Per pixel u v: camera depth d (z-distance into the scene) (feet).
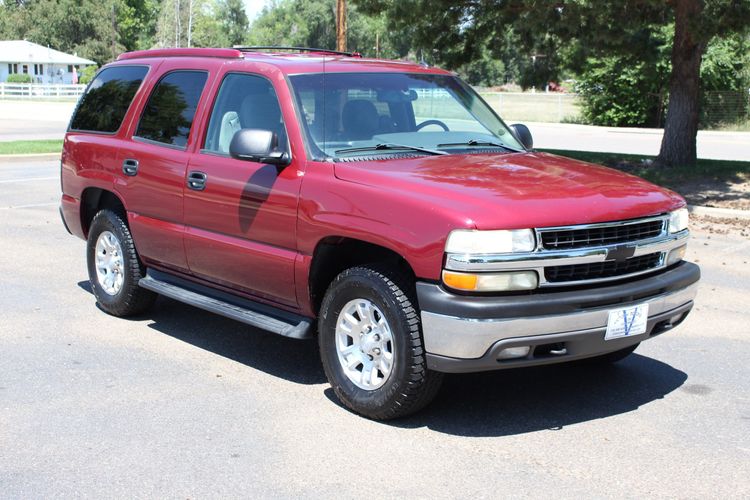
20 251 31.37
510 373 19.07
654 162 59.82
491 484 13.48
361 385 16.20
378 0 58.18
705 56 118.01
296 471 13.88
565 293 14.85
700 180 53.62
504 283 14.47
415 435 15.44
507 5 55.36
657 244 16.15
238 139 16.96
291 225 17.11
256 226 17.94
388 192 15.53
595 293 15.10
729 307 24.86
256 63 19.13
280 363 19.52
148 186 20.86
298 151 17.38
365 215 15.71
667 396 17.66
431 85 20.21
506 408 16.89
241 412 16.43
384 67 20.04
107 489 13.23
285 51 21.47
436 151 18.17
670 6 55.62
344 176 16.48
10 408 16.46
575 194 15.61
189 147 20.01
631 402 17.30
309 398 17.28
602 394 17.75
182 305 24.49
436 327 14.60
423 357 15.16
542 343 14.70
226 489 13.24
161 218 20.67
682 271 16.92
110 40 332.60
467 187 15.47
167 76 21.63
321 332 16.79
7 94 199.21
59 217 38.99
